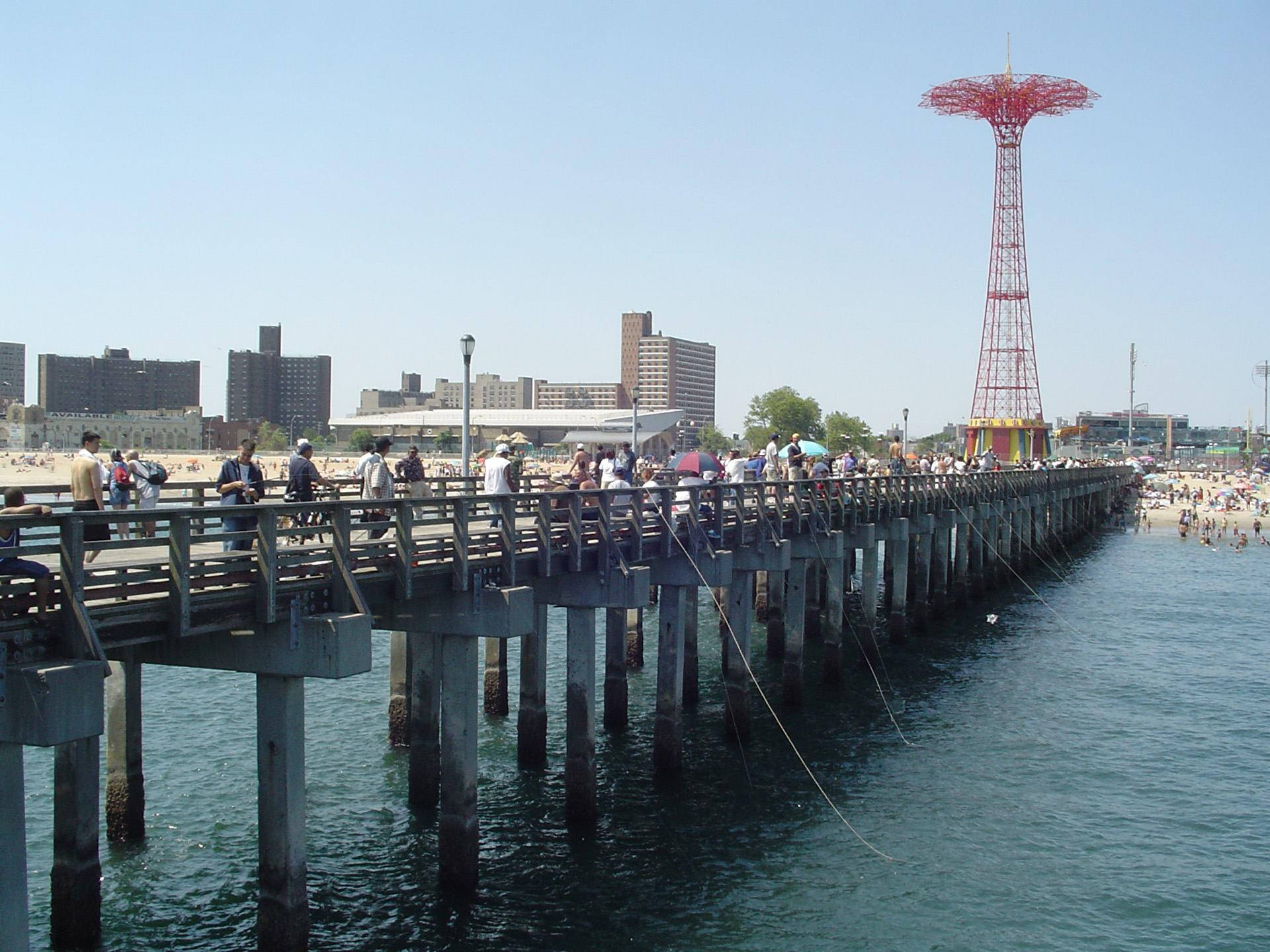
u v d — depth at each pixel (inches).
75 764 721.6
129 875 858.8
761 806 1069.1
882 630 1989.4
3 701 486.9
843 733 1321.4
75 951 732.7
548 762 1161.4
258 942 638.5
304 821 643.5
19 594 503.5
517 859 925.2
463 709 796.0
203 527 592.1
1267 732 1407.5
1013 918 864.3
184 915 796.0
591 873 903.1
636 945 789.9
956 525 2165.4
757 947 797.2
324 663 615.2
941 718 1416.1
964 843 1007.0
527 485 1443.2
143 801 927.7
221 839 930.7
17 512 576.4
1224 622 2237.9
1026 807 1109.7
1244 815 1105.4
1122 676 1699.1
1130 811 1111.6
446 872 829.8
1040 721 1422.2
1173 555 3654.0
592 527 960.3
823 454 2020.2
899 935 826.2
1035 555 3002.0
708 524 1163.3
